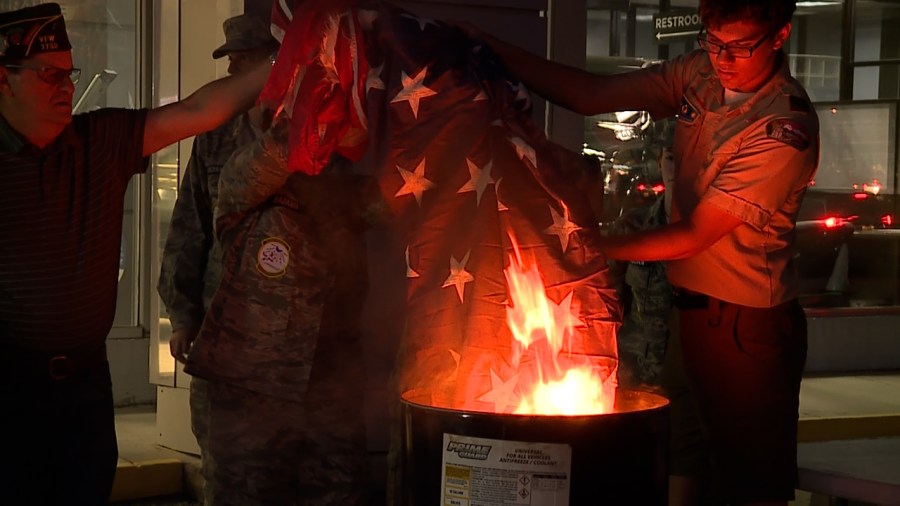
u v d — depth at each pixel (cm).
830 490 394
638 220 421
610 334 276
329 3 298
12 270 292
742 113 312
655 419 253
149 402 679
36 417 295
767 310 324
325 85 297
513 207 277
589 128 638
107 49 682
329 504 349
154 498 537
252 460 342
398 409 365
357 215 353
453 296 276
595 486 244
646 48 844
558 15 461
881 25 1014
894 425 664
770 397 328
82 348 301
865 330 827
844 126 995
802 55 1002
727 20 296
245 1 497
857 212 989
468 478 248
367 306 475
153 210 578
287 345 338
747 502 332
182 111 312
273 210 339
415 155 286
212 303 341
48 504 303
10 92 286
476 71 294
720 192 306
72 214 296
